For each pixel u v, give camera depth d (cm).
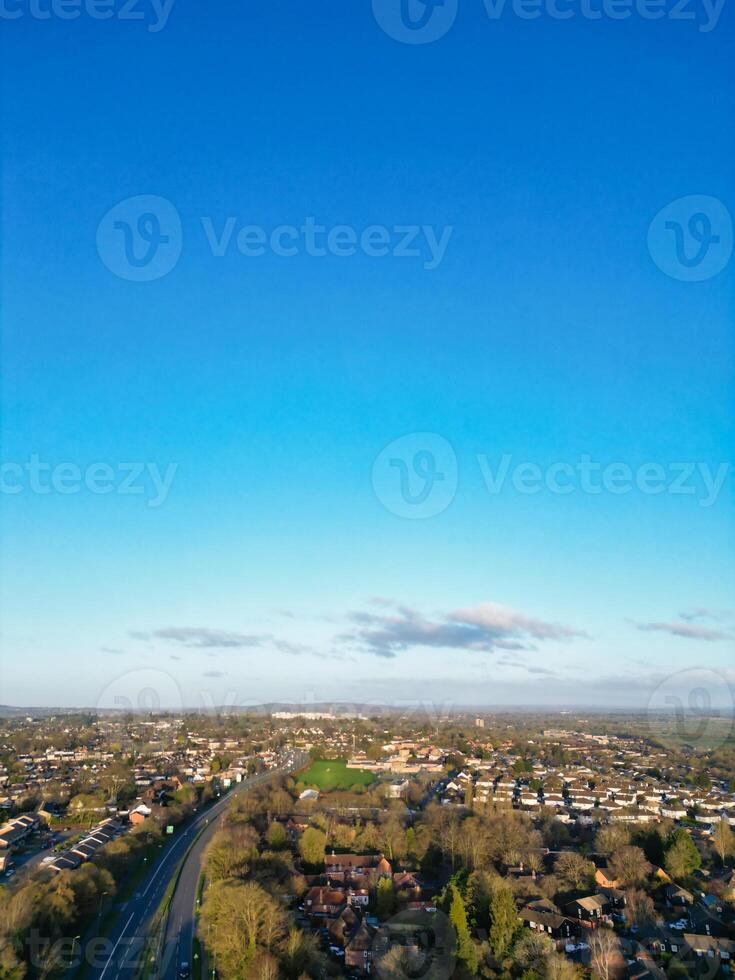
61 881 10044
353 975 8575
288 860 12538
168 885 11950
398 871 12662
